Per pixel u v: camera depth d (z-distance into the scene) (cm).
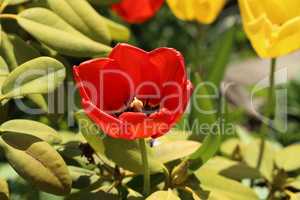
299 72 274
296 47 123
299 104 249
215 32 278
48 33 117
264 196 140
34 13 118
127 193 119
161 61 110
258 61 300
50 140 112
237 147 138
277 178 133
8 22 130
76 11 120
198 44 167
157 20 286
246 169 129
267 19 122
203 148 119
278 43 123
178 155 119
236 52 304
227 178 124
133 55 110
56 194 109
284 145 190
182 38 280
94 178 120
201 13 137
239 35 298
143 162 114
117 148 114
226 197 121
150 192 119
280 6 124
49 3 120
